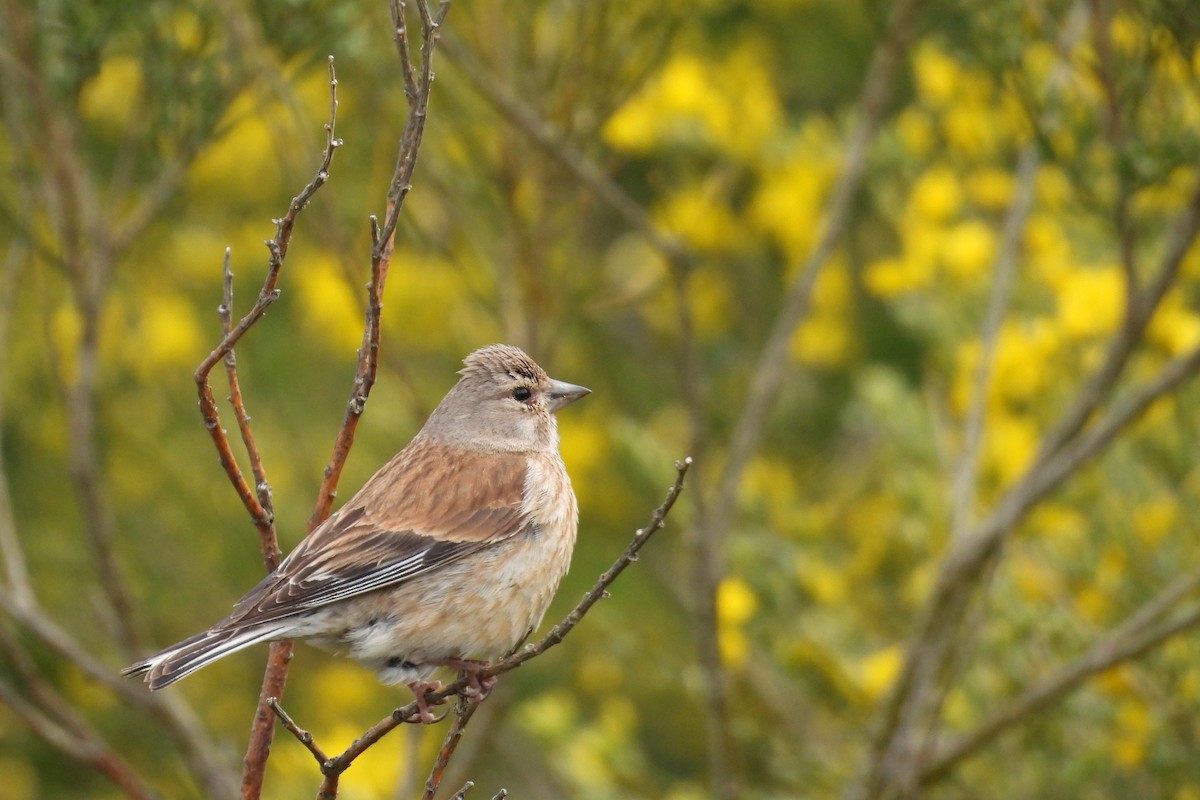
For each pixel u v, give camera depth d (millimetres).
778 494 13422
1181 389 11219
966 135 12148
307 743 6598
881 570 13234
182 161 10773
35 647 14344
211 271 15445
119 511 15172
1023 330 11633
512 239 11781
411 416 15156
